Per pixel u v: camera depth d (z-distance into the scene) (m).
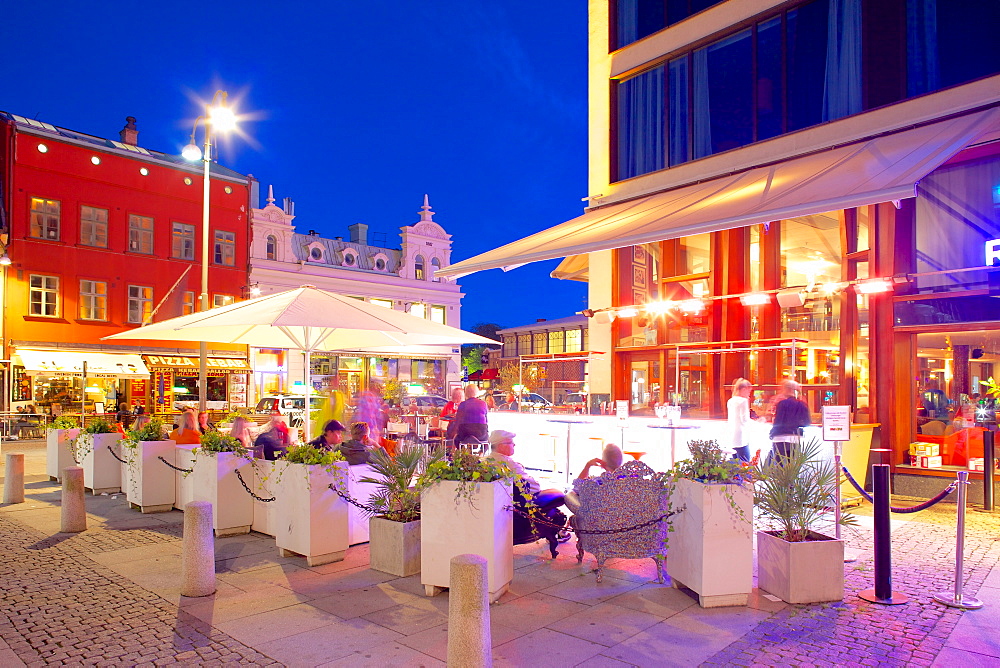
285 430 10.58
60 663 4.33
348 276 39.31
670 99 14.12
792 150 11.89
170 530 8.22
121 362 28.55
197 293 32.19
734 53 12.97
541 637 4.74
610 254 15.48
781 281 12.80
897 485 10.10
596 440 12.64
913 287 10.18
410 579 6.17
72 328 28.30
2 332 26.55
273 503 7.79
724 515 5.38
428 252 43.44
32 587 5.92
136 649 4.54
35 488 11.77
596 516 6.01
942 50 10.27
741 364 12.93
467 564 3.86
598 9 15.62
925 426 10.15
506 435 7.16
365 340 11.98
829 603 5.44
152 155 31.58
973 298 9.59
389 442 9.63
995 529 8.09
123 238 29.95
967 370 9.76
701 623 5.02
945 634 4.78
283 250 36.84
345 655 4.44
